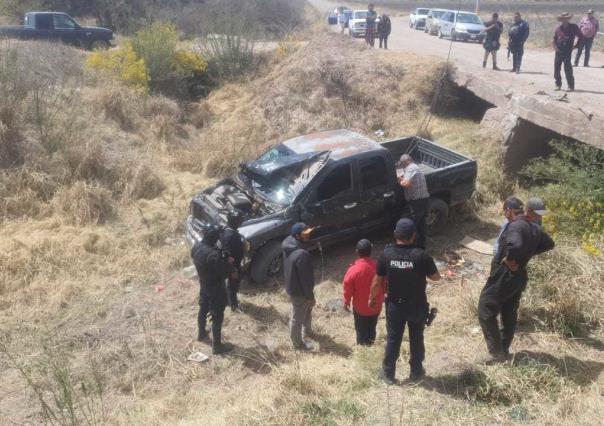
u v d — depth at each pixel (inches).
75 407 232.4
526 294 278.8
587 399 204.8
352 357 261.1
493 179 443.2
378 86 599.2
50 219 384.5
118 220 398.6
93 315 305.3
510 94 482.6
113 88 577.6
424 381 229.5
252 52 738.8
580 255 298.2
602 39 877.2
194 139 562.9
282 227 327.0
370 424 200.2
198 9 1060.5
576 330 261.6
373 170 358.0
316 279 340.5
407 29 1217.4
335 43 674.8
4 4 1011.3
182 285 335.0
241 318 304.7
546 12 1332.4
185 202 426.6
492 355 237.5
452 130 533.3
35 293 318.0
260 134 565.3
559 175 381.7
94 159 439.8
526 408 204.5
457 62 607.8
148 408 237.0
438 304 303.4
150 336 288.4
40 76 578.2
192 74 690.2
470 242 377.7
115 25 1107.9
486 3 1397.6
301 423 203.3
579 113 396.2
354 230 359.9
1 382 256.1
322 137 388.2
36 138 452.8
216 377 261.9
